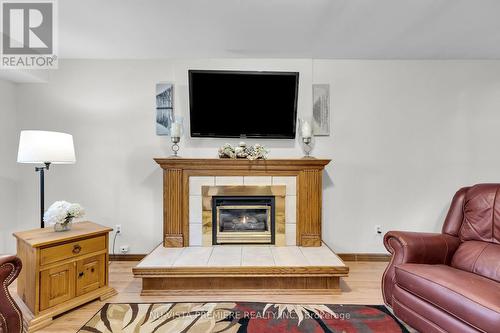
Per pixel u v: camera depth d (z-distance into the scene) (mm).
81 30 2617
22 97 3289
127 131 3332
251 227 3229
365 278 2852
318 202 3043
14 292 2463
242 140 3348
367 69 3334
